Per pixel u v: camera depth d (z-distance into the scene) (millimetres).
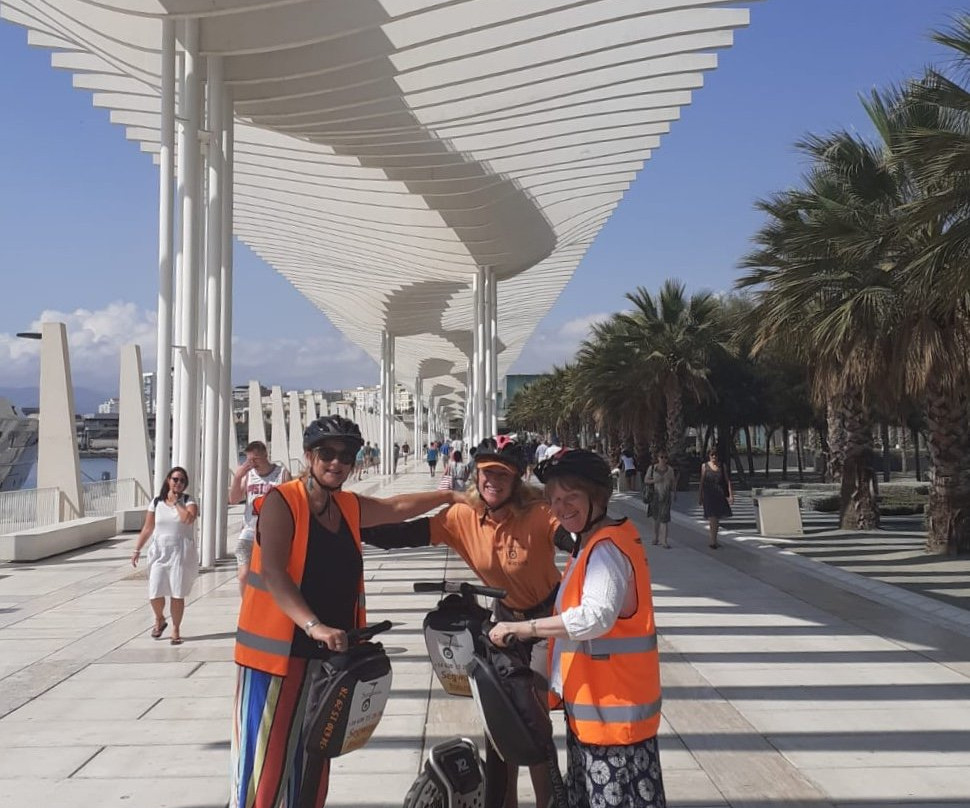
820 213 14148
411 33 12336
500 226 22078
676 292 31297
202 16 11742
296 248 27000
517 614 3697
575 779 3107
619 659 2961
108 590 10859
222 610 9352
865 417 17859
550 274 33750
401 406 146375
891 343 13914
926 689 6312
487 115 15195
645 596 3018
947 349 12984
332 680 2953
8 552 13539
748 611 9406
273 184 20984
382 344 45906
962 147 10000
